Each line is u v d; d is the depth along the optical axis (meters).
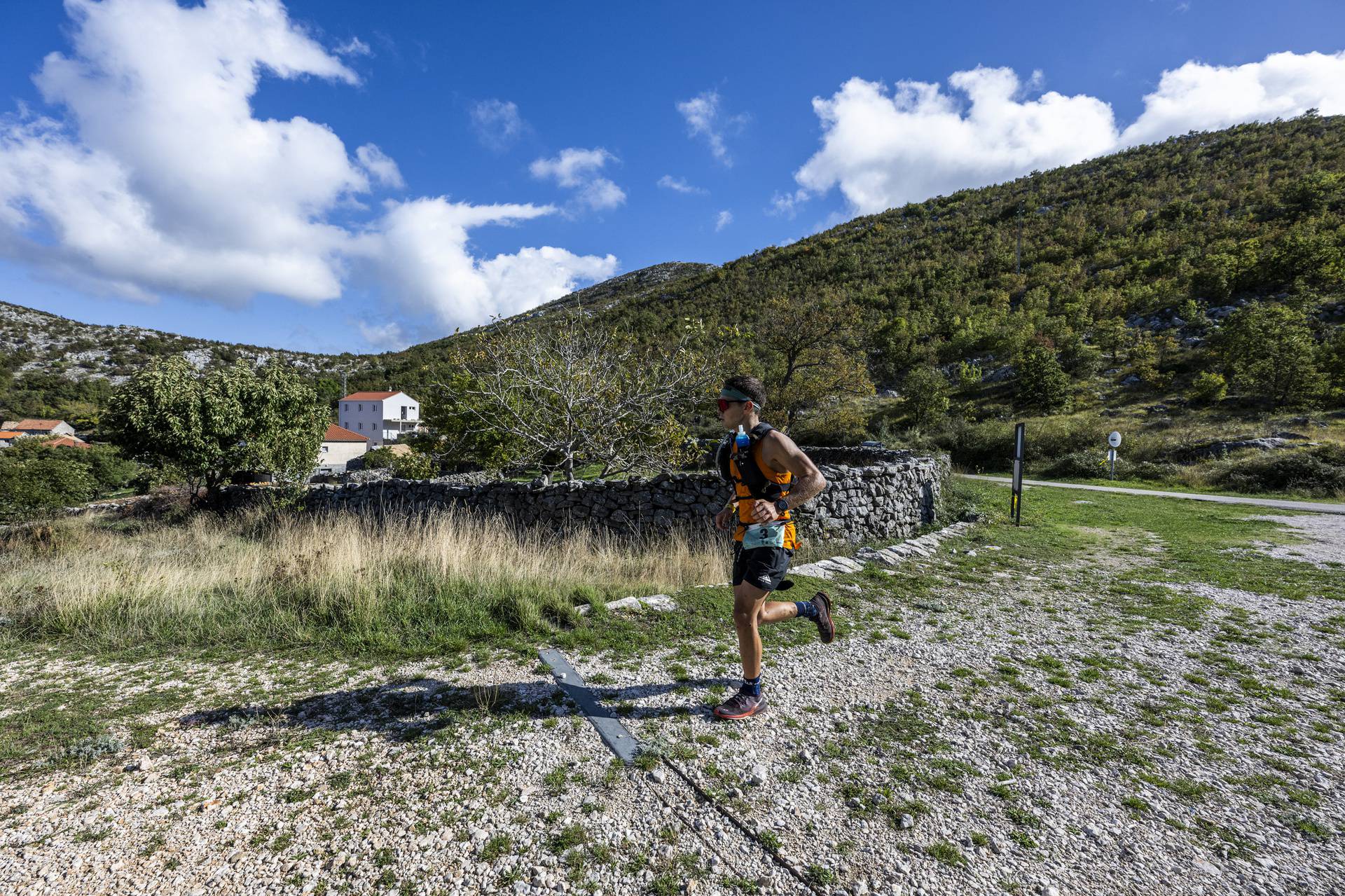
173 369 14.14
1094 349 37.75
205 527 11.46
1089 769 2.39
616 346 11.24
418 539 6.68
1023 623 4.38
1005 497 13.12
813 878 1.74
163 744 2.59
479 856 1.83
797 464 2.51
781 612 2.90
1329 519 10.38
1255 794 2.21
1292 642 3.98
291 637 4.02
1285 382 25.70
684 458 11.74
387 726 2.72
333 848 1.87
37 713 2.90
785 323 26.22
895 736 2.64
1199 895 1.69
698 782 2.24
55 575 5.42
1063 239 66.62
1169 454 22.30
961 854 1.86
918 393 35.47
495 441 14.38
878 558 6.39
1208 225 54.81
